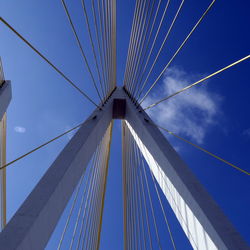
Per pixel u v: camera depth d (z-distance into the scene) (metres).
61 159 6.14
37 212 4.67
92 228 10.52
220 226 5.05
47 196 5.05
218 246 4.86
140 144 8.92
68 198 5.80
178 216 6.20
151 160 7.82
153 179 8.27
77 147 6.64
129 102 10.33
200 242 5.30
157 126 8.09
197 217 5.43
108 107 9.76
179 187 6.13
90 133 7.37
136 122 9.01
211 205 5.47
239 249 4.71
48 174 5.65
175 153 6.96
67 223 7.74
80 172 6.54
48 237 4.93
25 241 4.23
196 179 6.14
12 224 4.42
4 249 4.05
